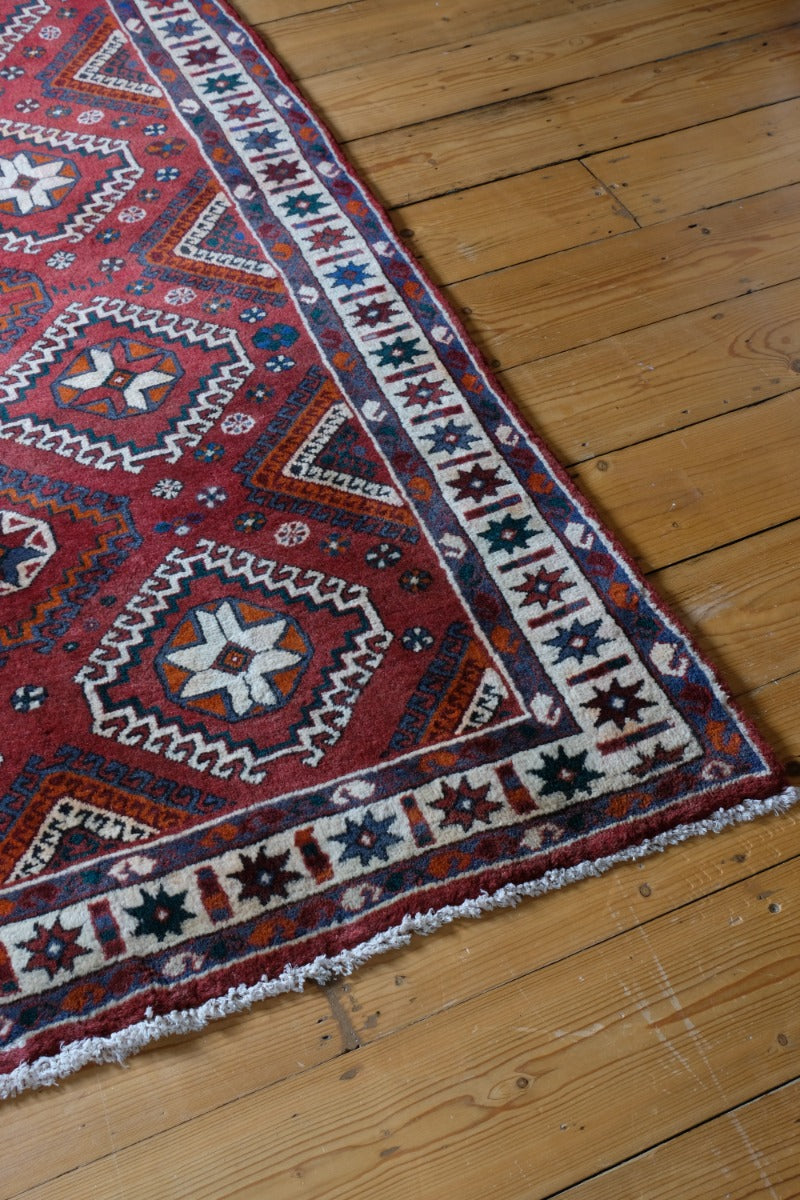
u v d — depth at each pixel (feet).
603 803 3.55
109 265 5.19
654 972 3.25
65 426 4.59
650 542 4.23
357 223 5.34
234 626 3.99
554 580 4.08
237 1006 3.19
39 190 5.52
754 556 4.18
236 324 4.95
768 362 4.81
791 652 3.93
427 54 6.22
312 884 3.40
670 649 3.89
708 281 5.11
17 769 3.64
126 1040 3.13
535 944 3.31
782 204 5.44
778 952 3.29
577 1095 3.05
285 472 4.43
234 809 3.55
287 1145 2.99
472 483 4.38
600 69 6.11
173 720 3.76
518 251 5.25
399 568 4.14
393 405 4.64
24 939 3.30
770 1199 2.90
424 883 3.40
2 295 5.07
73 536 4.24
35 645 3.94
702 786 3.58
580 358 4.83
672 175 5.57
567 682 3.81
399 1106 3.04
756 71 6.12
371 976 3.26
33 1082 3.06
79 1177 2.94
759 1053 3.12
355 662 3.89
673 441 4.54
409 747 3.68
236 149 5.70
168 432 4.57
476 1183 2.92
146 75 6.09
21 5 6.49
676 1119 3.01
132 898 3.38
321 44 6.29
